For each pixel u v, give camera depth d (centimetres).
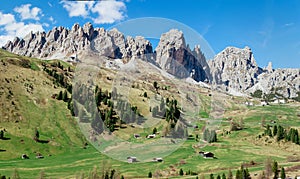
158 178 6631
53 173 9644
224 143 13888
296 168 9869
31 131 13100
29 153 11781
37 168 10275
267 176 8931
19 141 12275
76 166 10300
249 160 11262
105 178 4931
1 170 9894
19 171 9875
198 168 9569
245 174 8669
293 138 14125
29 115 14088
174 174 8131
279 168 9938
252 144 14325
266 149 13400
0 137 12169
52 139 12900
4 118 13400
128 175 5734
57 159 11444
